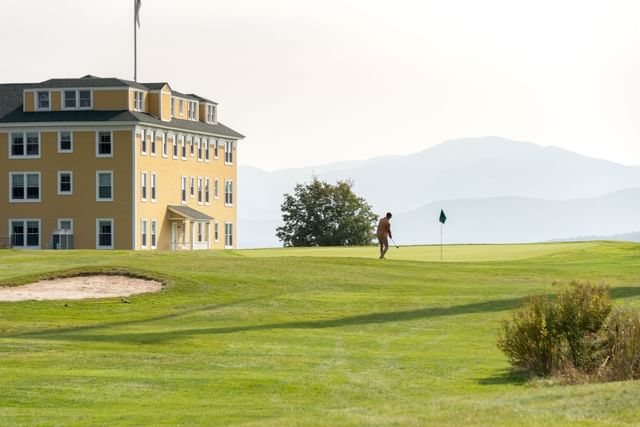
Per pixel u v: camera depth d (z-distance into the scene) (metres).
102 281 68.31
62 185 147.00
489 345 47.97
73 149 146.38
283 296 64.56
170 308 61.94
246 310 60.44
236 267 74.81
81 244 146.38
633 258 86.56
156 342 47.88
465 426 26.77
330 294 65.56
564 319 39.31
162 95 152.75
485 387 37.12
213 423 30.72
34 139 147.75
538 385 36.91
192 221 158.12
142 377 38.16
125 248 145.38
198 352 44.72
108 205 145.50
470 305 61.31
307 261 78.56
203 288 66.75
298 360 42.78
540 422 27.17
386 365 41.81
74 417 31.53
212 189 168.25
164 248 153.38
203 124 167.25
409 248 104.56
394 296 65.00
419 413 29.27
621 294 62.06
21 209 148.00
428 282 70.75
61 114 147.50
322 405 33.72
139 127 145.88
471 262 83.31
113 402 33.91
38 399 34.19
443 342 48.94
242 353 44.56
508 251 96.25
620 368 37.25
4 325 55.88
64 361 41.50
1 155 148.38
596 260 85.31
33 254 83.94
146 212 148.12
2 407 33.03
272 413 32.22
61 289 66.31
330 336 50.75
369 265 77.75
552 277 73.50
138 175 145.62
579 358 39.16
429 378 38.91
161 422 30.88
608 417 27.81
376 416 28.94
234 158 176.62
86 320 58.44
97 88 147.12
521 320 40.06
